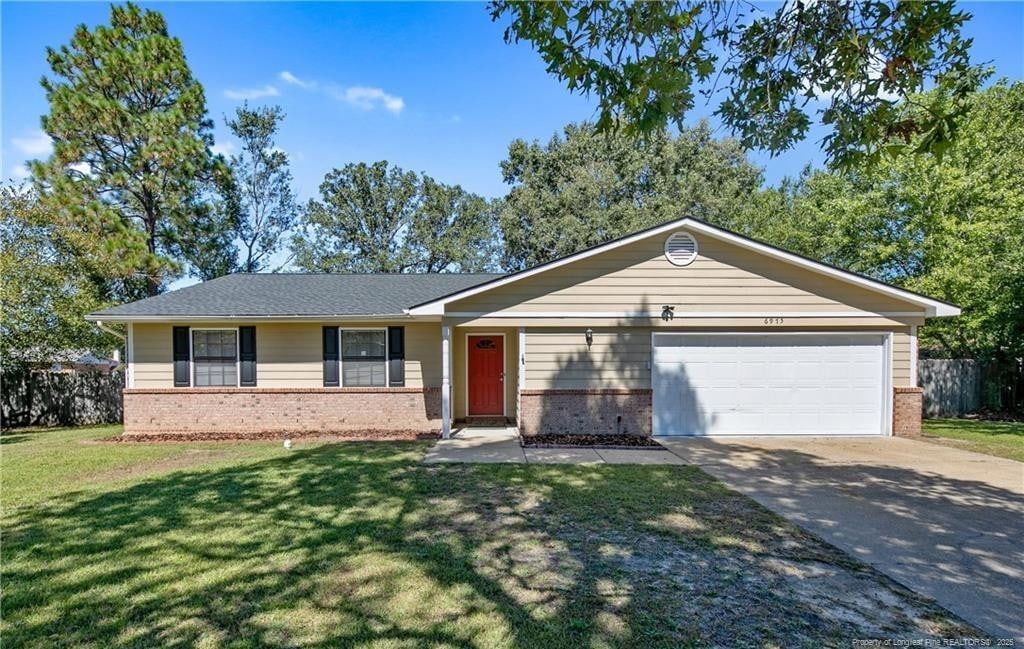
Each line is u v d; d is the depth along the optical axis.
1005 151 14.86
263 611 3.52
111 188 17.53
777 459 8.41
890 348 10.53
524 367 10.48
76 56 16.92
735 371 10.61
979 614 3.52
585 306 10.46
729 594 3.77
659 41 4.27
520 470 7.57
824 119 4.53
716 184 27.92
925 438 10.42
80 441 10.74
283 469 7.66
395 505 5.84
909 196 14.33
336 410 11.59
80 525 5.20
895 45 4.07
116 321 11.36
